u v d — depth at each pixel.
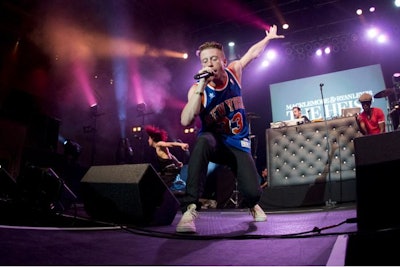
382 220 1.37
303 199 4.34
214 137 2.34
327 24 9.10
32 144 8.30
